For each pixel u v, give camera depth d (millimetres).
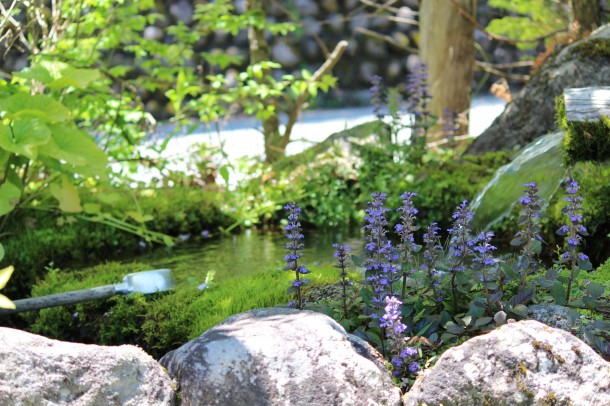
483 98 14625
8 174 5402
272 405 2736
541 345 2793
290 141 7918
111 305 4312
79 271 4980
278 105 8125
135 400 2725
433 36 8141
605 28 6156
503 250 5188
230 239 6207
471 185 6102
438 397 2797
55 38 6227
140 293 4234
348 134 7262
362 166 6723
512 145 6414
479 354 2811
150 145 6832
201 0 14375
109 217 5871
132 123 7051
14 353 2594
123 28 7020
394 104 6762
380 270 3346
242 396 2756
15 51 6426
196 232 6445
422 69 6695
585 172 5023
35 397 2551
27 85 6105
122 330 4121
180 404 2805
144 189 6797
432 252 3457
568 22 7594
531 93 6297
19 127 4965
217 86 6816
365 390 2824
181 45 7328
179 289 4551
